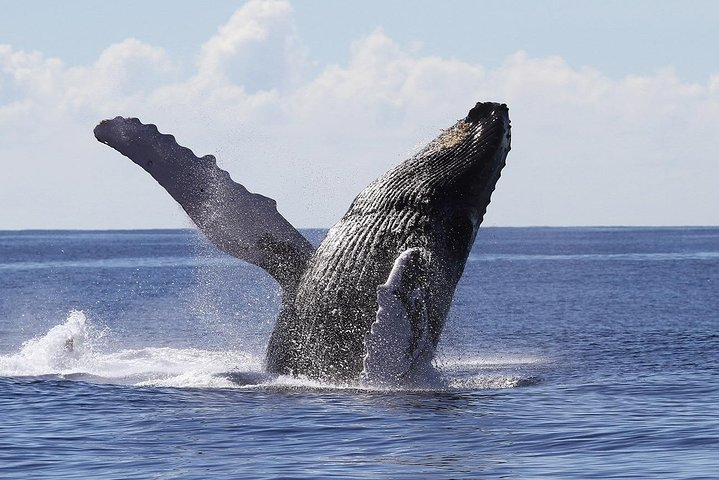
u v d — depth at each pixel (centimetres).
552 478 4353
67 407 5881
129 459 4712
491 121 6550
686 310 14838
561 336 11006
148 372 7256
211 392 6309
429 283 6419
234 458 4712
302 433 5200
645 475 4388
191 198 7294
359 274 6525
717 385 6825
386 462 4634
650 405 6003
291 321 6794
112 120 7362
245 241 7194
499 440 5069
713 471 4438
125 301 17775
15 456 4794
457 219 6575
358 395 6194
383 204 6612
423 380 6475
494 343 10225
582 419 5550
